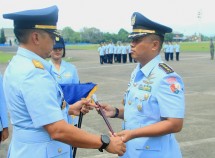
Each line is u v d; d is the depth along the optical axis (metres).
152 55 2.80
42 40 2.38
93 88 3.55
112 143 2.46
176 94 2.64
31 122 2.33
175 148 2.88
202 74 17.98
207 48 58.69
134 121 2.80
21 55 2.38
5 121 4.30
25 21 2.34
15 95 2.30
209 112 8.71
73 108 3.14
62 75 4.88
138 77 2.86
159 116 2.71
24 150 2.34
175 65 24.39
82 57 39.91
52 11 2.40
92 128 7.30
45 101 2.24
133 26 2.83
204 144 6.09
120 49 29.50
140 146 2.79
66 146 2.46
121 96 11.52
